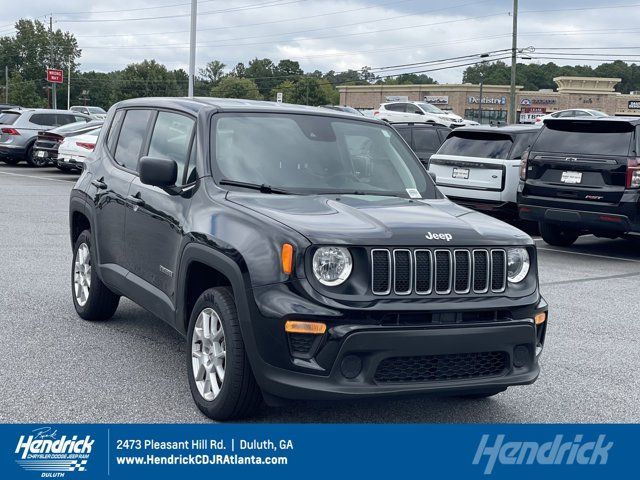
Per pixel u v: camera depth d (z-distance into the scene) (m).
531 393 5.62
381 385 4.21
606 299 8.92
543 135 12.29
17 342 6.30
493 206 13.38
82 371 5.64
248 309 4.37
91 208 6.65
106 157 6.75
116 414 4.85
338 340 4.15
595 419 5.14
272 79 158.00
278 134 5.61
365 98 86.75
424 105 43.16
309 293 4.20
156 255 5.54
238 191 5.12
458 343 4.32
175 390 5.31
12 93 123.00
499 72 128.50
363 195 5.36
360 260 4.29
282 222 4.46
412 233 4.43
